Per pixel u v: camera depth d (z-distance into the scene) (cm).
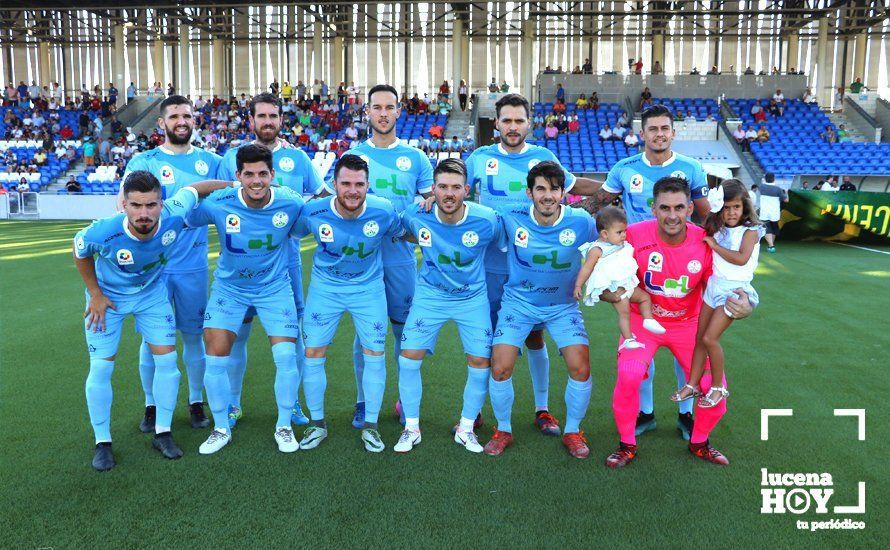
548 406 411
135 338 556
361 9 2400
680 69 2483
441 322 346
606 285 317
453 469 316
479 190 393
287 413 344
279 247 349
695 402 337
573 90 2266
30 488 293
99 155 2078
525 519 268
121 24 2378
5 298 711
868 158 1822
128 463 320
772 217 1121
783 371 463
